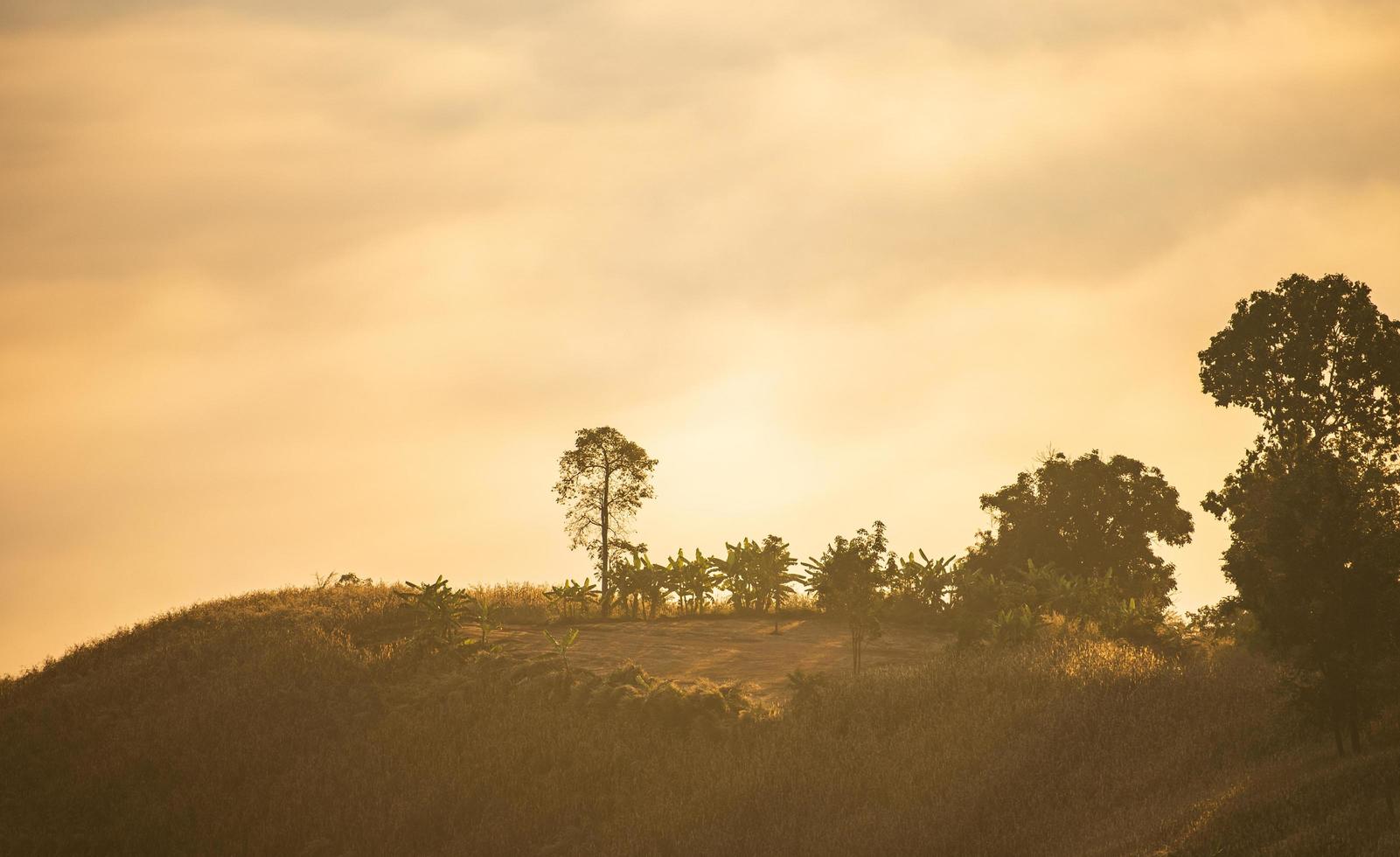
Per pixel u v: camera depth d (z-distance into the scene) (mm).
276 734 27984
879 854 19750
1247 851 14680
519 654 34281
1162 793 19734
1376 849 13383
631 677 30328
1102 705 24781
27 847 23484
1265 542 19938
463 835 23219
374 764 26094
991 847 19094
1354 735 18969
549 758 25984
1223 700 24328
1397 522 20109
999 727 24734
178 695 30859
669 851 21469
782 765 24172
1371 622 18828
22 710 30719
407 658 32906
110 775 26531
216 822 24203
